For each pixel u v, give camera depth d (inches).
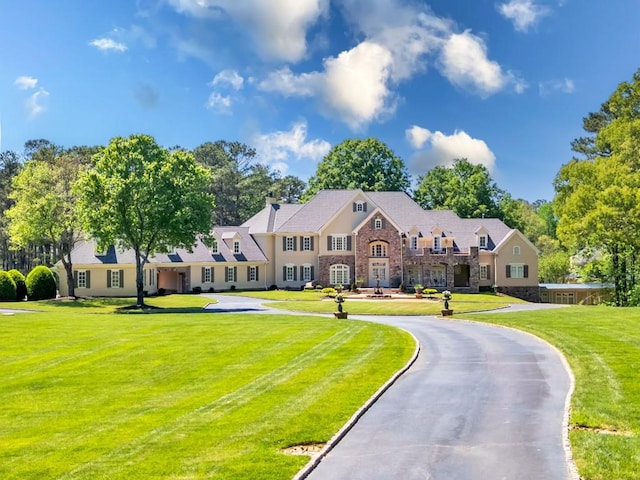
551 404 633.0
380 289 2603.3
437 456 485.1
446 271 2746.1
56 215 2319.1
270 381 756.0
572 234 2046.0
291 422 571.8
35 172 2331.4
